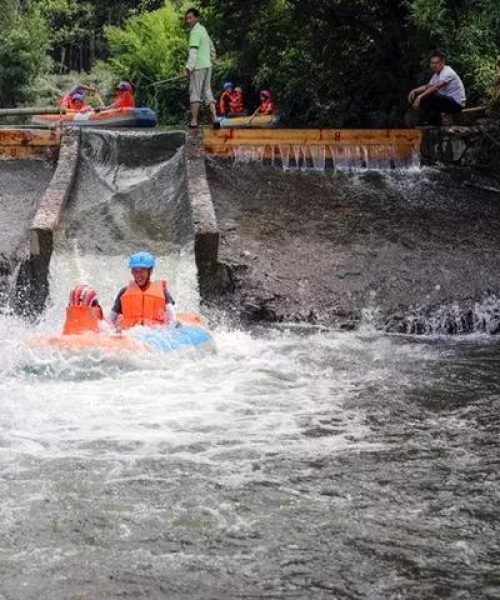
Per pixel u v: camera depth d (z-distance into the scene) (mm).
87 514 5445
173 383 8156
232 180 14266
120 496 5711
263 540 5152
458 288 11328
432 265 11836
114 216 13352
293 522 5383
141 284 9086
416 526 5348
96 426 7008
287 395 7961
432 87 15641
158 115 33531
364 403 7785
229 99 24828
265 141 15062
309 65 21328
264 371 8703
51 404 7500
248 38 20844
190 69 15023
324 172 14969
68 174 13867
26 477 5977
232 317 11016
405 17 17109
